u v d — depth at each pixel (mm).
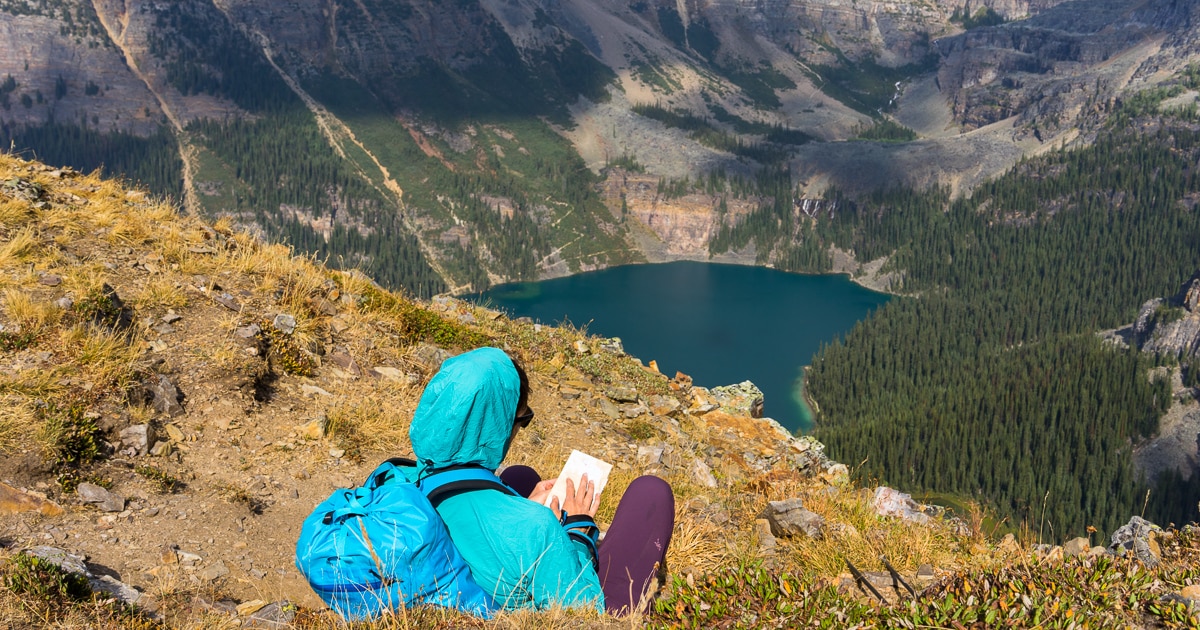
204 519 5117
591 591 2969
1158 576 4297
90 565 4176
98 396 5902
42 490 4844
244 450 6359
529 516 2787
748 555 6117
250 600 4285
